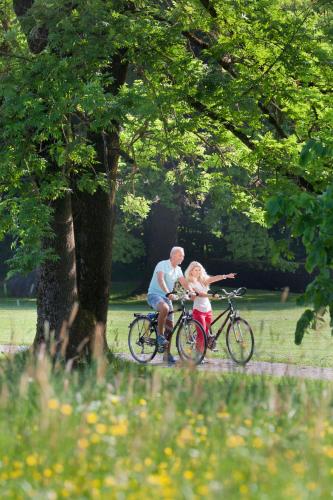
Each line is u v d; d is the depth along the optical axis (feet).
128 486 51.60
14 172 144.46
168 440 61.67
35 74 141.79
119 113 138.62
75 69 142.00
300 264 524.11
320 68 168.04
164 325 167.12
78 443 58.54
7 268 525.75
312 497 49.29
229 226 488.44
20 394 69.72
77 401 72.49
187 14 161.38
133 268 571.69
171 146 179.32
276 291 522.88
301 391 74.79
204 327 168.66
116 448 60.29
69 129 149.07
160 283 168.14
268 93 165.68
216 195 198.08
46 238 158.40
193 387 79.20
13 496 51.01
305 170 172.14
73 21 144.97
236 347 166.91
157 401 74.28
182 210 508.12
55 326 159.94
